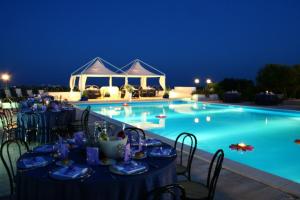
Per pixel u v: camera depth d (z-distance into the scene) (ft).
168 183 9.34
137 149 10.99
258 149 23.99
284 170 19.12
